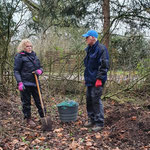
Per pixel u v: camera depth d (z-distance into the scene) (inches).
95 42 153.2
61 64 285.9
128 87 241.6
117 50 257.6
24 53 163.9
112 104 227.9
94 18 351.9
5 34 236.5
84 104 235.3
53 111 208.8
